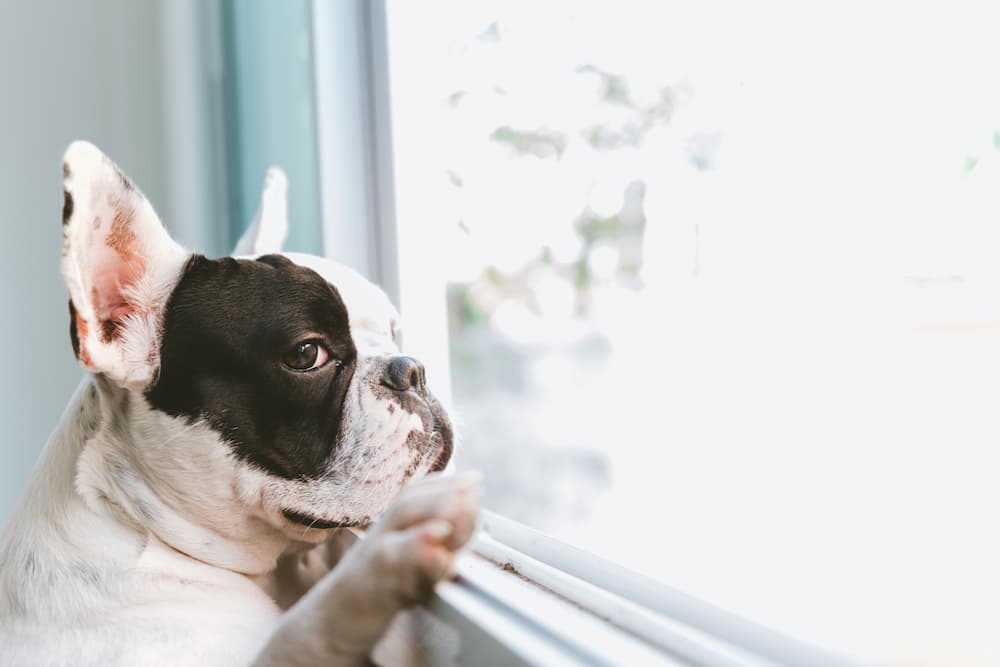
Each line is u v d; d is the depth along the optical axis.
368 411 1.18
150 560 1.16
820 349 2.12
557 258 5.13
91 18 2.47
